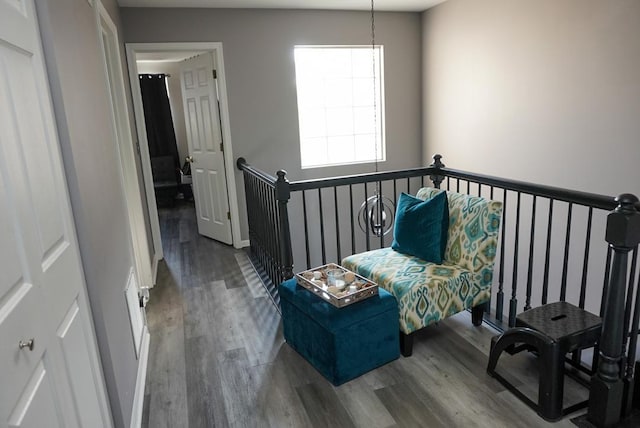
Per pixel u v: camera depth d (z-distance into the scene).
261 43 4.66
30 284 1.08
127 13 4.21
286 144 4.96
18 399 0.94
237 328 2.84
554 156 3.83
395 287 2.32
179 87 7.79
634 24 3.06
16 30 1.16
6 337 0.92
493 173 4.54
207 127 4.82
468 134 4.81
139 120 4.20
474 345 2.45
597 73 3.36
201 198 5.17
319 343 2.22
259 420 1.97
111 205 2.10
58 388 1.19
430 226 2.56
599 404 1.76
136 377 2.16
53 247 1.29
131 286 2.32
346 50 5.37
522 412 1.92
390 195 5.65
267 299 3.29
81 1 1.94
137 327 2.36
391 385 2.15
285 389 2.18
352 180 2.92
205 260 4.31
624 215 1.59
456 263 2.54
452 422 1.89
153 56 5.12
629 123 3.18
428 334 2.58
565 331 1.81
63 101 1.44
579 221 3.63
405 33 5.29
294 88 4.86
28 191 1.14
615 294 1.66
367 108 5.59
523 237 4.24
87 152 1.71
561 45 3.62
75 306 1.42
